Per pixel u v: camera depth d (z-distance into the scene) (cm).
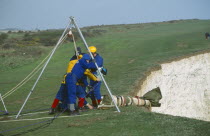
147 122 786
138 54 3391
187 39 4134
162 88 2066
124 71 1986
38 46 4091
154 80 1972
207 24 7812
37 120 891
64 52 3800
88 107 1004
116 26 8762
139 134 691
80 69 919
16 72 2522
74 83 907
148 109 1087
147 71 1888
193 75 2442
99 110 969
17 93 1501
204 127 714
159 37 4684
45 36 4850
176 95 2250
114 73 1959
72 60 946
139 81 1600
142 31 6662
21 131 772
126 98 1031
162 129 721
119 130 732
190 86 2392
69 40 4628
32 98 1354
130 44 4169
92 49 984
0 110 1118
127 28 7844
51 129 777
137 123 781
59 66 2848
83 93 952
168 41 4072
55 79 1933
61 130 761
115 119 835
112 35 5741
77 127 781
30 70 2614
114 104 934
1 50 3816
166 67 2212
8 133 756
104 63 2631
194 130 700
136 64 2261
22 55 3512
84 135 708
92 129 753
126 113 894
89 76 948
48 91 1532
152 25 8669
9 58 3294
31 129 787
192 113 2322
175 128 723
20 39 4688
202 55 2612
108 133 713
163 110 2034
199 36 4350
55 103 961
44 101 1263
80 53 993
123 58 2909
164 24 8738
